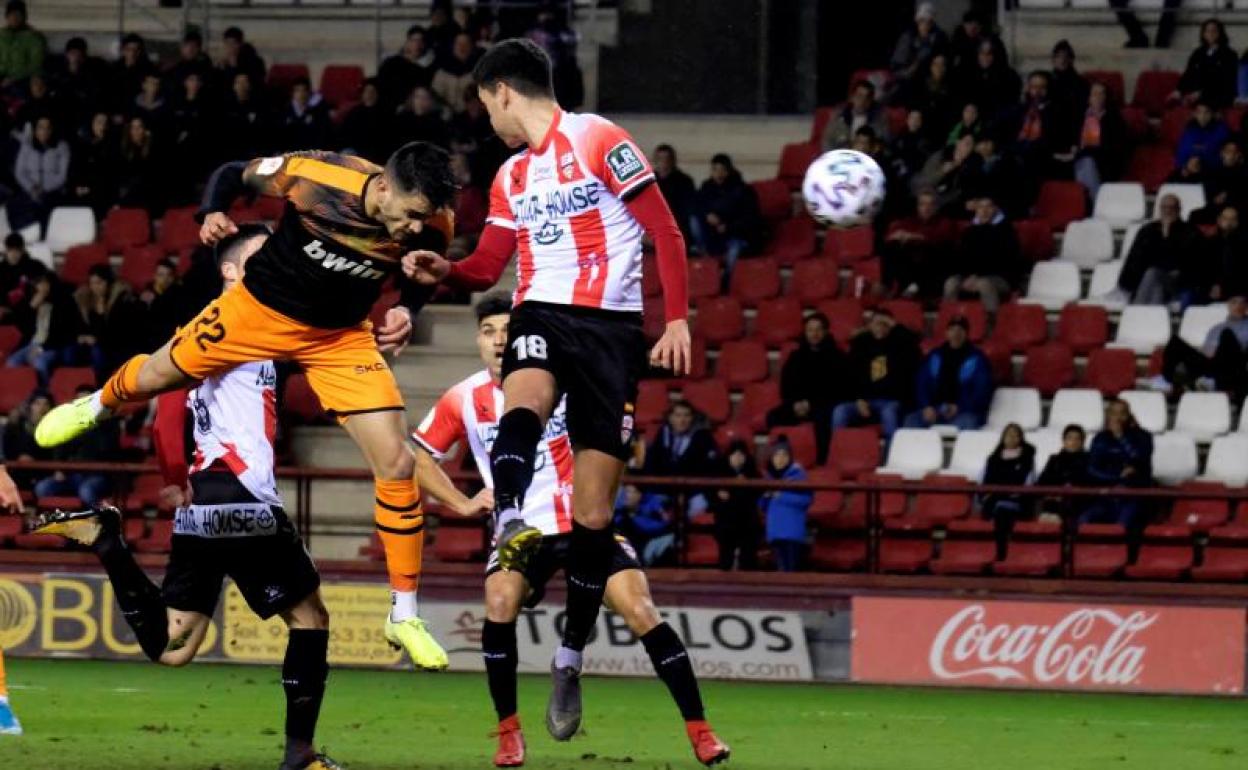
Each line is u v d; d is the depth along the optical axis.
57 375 51.03
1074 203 55.03
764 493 44.69
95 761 21.83
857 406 47.78
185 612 20.47
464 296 53.94
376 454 19.03
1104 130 55.50
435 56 58.25
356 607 40.78
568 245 19.53
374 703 33.16
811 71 64.25
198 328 19.00
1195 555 43.56
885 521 44.69
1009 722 32.16
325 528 49.44
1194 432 47.62
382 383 19.14
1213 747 28.14
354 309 18.94
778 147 60.78
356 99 62.53
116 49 66.25
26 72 61.97
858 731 29.86
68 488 46.31
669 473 44.34
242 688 35.22
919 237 52.28
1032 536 43.47
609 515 20.41
